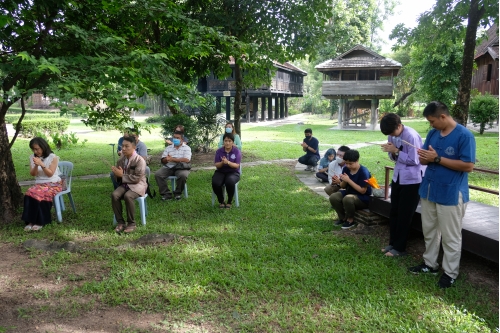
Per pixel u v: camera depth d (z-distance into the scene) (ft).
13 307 11.60
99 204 23.43
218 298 11.98
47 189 18.95
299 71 123.44
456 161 11.50
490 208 16.35
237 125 41.52
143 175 18.81
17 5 15.60
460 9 34.73
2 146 19.77
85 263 14.64
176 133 24.25
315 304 11.51
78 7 18.10
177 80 17.65
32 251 15.83
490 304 11.32
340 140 60.75
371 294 11.86
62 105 12.44
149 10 18.80
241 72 42.96
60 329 10.48
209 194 25.46
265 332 10.25
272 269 13.84
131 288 12.61
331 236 17.16
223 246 16.05
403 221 14.42
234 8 32.81
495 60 76.07
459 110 34.42
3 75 15.66
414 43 40.06
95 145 56.70
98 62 15.16
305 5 32.91
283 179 30.42
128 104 13.67
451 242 12.10
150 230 18.39
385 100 120.57
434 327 10.15
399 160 14.16
